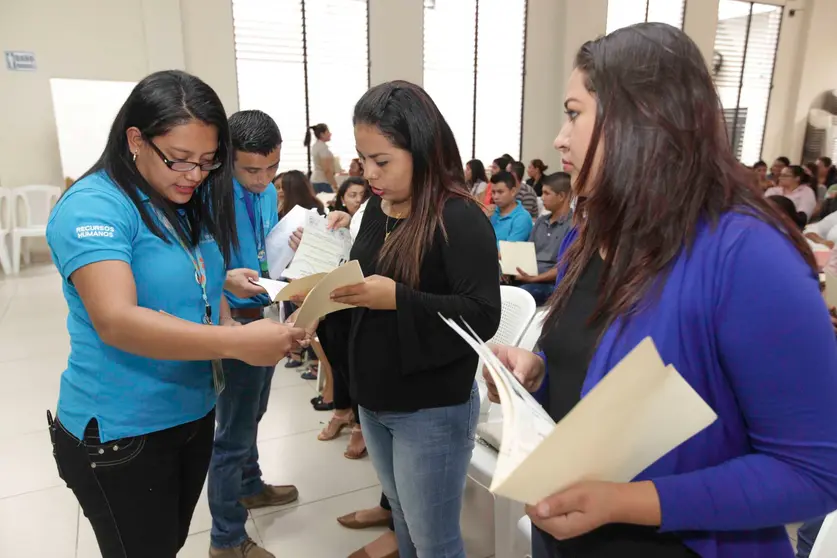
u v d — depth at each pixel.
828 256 2.39
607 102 0.57
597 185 0.60
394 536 1.74
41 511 1.97
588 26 7.98
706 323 0.54
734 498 0.53
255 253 1.63
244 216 1.59
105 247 0.83
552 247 3.67
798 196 5.80
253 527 1.90
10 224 5.63
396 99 1.02
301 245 1.57
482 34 7.72
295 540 1.84
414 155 1.03
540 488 0.52
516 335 1.80
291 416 2.72
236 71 6.52
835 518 0.86
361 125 1.03
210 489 1.65
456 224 1.05
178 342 0.84
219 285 1.12
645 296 0.57
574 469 0.53
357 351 1.15
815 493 0.51
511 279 3.49
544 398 0.84
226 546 1.68
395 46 7.19
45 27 5.66
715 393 0.56
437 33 7.48
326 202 4.87
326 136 6.40
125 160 0.92
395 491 1.29
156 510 1.02
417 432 1.13
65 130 5.77
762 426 0.54
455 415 1.14
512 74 8.04
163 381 0.97
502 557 1.49
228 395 1.56
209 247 1.08
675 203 0.55
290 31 6.71
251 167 1.51
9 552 1.77
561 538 0.55
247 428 1.62
